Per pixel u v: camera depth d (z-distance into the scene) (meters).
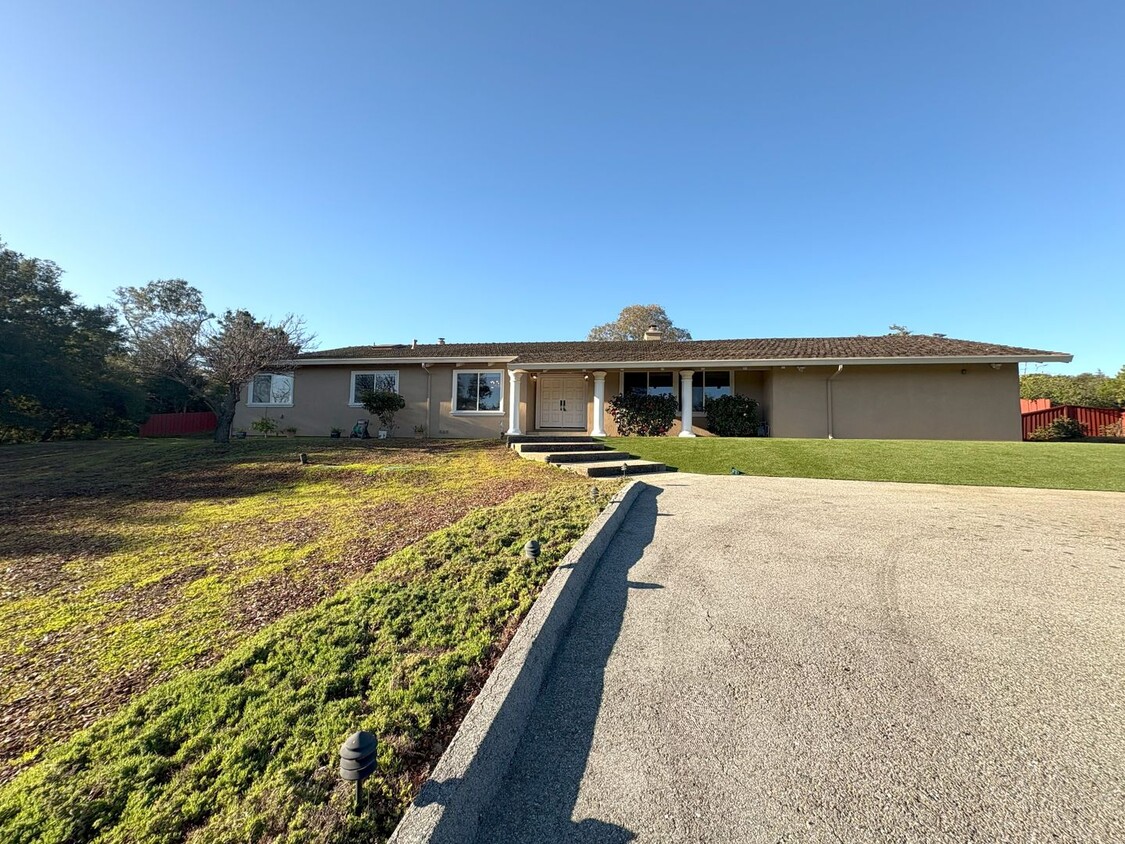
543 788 1.77
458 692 2.24
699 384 15.37
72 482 8.46
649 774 1.82
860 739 1.97
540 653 2.52
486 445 12.16
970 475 8.38
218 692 2.27
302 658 2.54
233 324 13.08
